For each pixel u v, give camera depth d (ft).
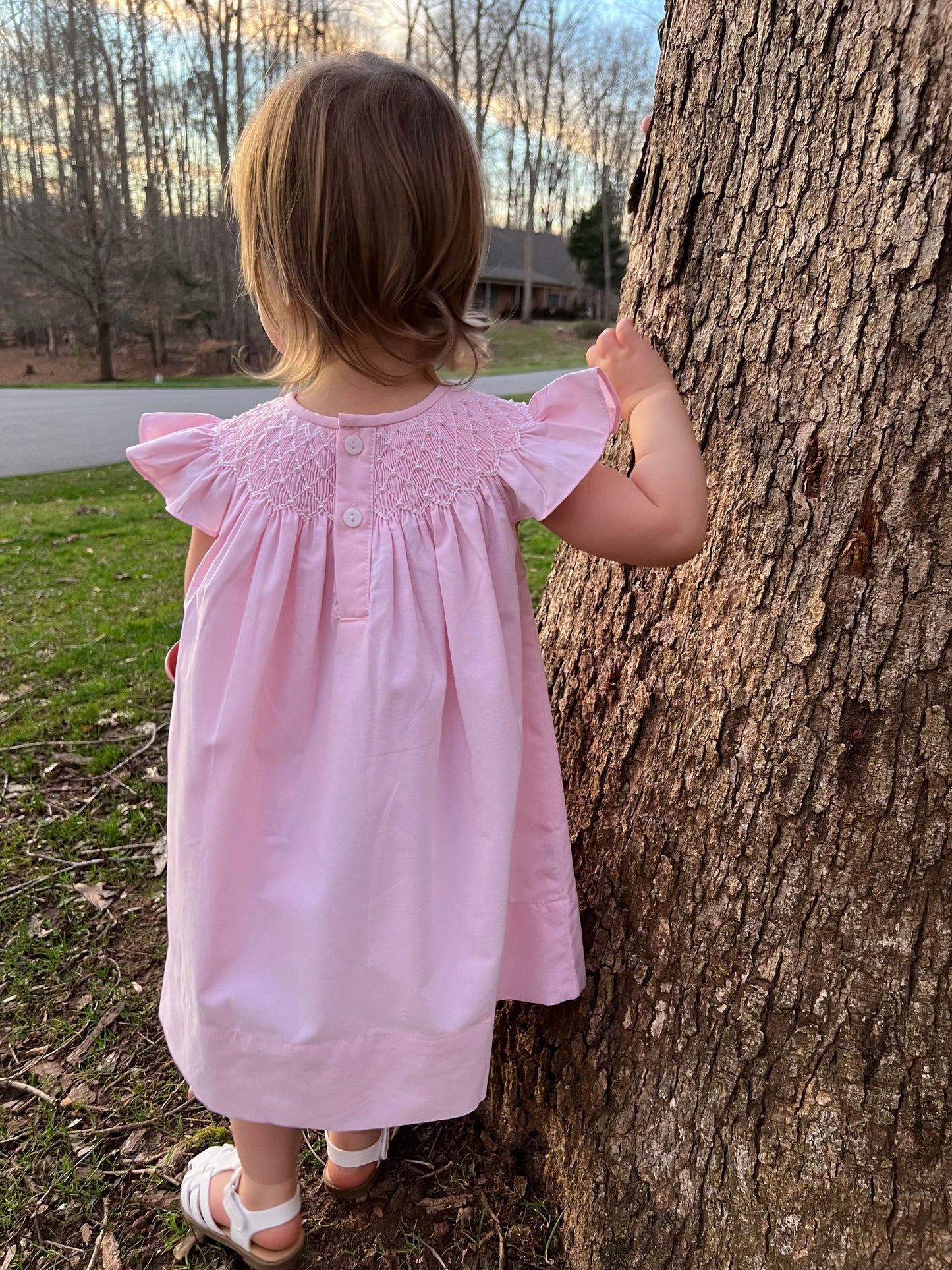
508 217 160.76
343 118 3.81
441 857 4.14
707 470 4.29
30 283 100.99
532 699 4.51
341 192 3.80
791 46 3.76
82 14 88.17
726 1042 4.28
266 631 4.05
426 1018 4.11
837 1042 3.99
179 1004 4.46
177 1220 5.21
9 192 98.37
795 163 3.79
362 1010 4.12
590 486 4.03
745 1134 4.24
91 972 7.16
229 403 56.44
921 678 3.70
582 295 161.38
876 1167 3.94
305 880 4.06
